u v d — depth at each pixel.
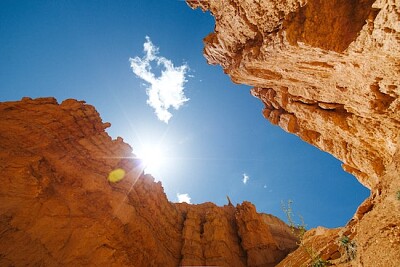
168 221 34.00
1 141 22.05
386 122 11.84
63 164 24.45
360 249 7.92
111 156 30.42
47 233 18.94
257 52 11.82
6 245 16.80
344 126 13.98
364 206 10.21
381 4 7.12
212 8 12.73
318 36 8.95
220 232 35.34
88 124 31.55
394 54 8.21
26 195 19.75
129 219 24.73
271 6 9.70
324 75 11.69
